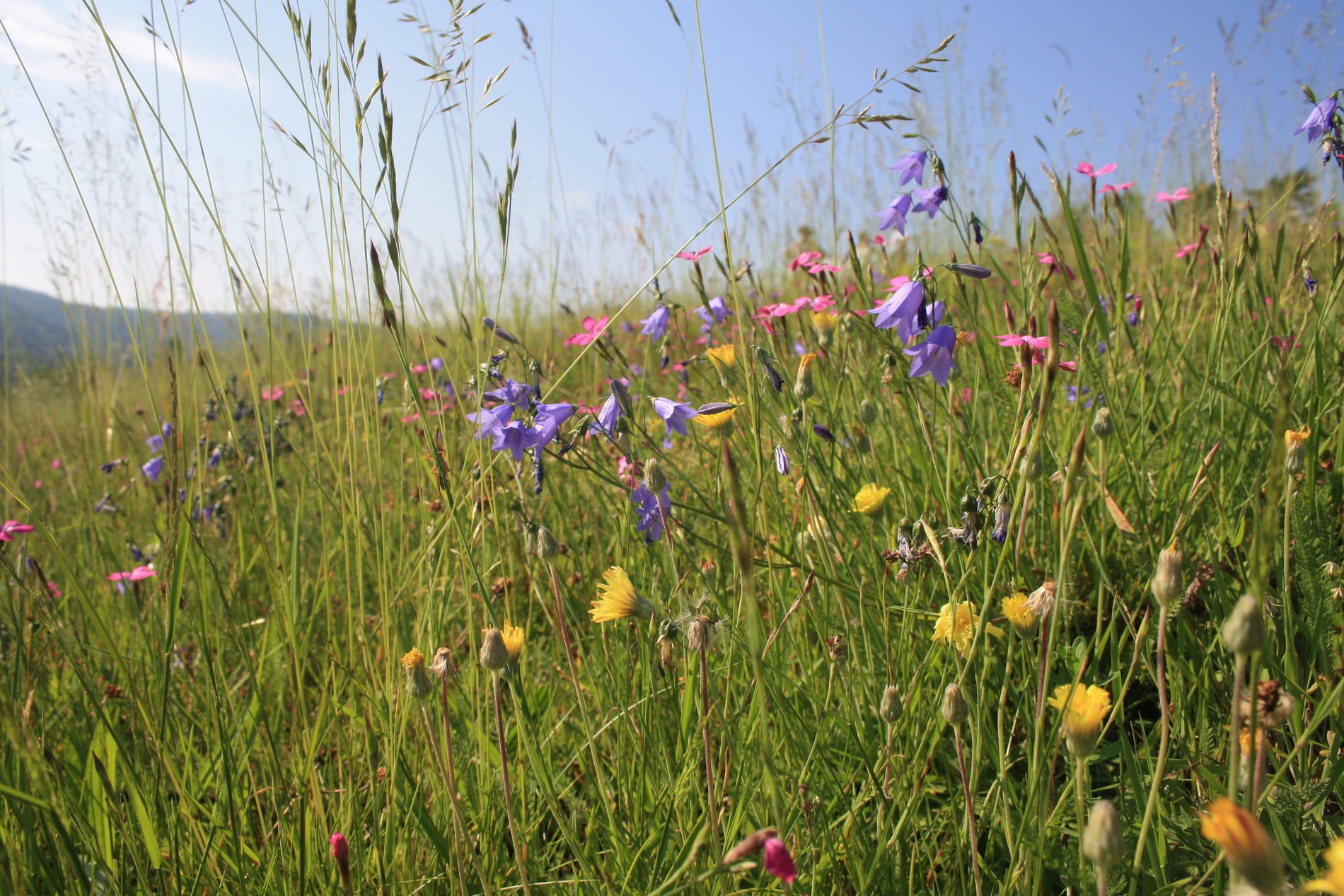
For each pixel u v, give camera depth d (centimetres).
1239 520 206
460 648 245
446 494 175
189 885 169
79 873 145
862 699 194
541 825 203
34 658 217
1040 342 174
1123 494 239
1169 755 165
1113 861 98
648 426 319
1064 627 165
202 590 216
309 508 341
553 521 302
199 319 202
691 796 177
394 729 191
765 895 148
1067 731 117
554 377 403
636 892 159
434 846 173
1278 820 127
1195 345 312
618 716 179
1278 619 169
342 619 289
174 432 160
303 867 159
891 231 238
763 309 282
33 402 672
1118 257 262
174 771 171
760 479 202
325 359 481
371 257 167
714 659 211
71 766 198
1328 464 208
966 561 177
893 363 225
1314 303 253
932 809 181
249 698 235
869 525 210
